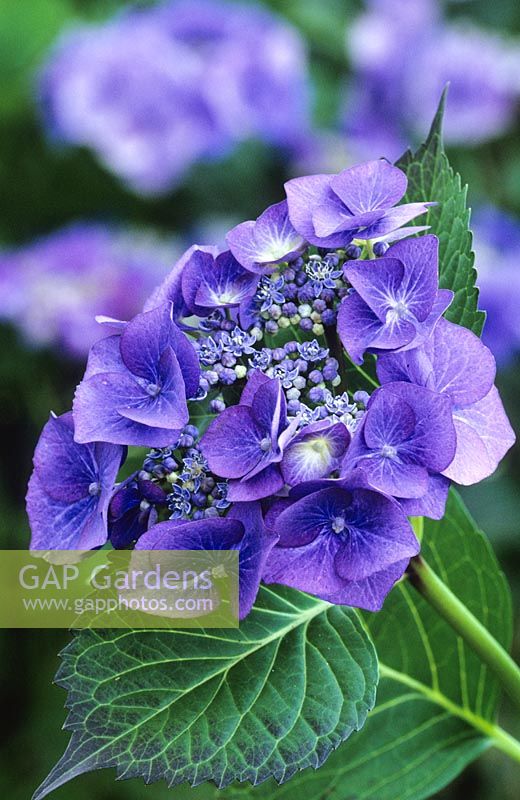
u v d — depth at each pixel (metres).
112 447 0.59
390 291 0.59
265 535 0.57
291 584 0.58
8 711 1.06
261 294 0.61
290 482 0.56
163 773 0.58
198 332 0.63
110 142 1.12
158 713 0.59
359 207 0.60
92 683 0.60
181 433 0.59
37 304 1.06
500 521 1.11
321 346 0.63
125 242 1.14
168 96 1.11
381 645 0.72
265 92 1.18
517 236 1.18
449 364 0.61
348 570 0.58
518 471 1.15
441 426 0.57
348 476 0.56
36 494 0.61
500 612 0.72
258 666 0.61
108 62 1.11
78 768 0.58
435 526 0.72
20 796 1.01
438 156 0.68
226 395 0.61
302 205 0.60
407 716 0.72
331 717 0.60
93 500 0.60
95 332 1.06
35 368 1.12
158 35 1.14
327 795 0.71
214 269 0.61
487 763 1.09
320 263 0.60
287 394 0.59
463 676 0.72
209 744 0.59
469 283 0.66
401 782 0.71
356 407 0.59
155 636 0.61
